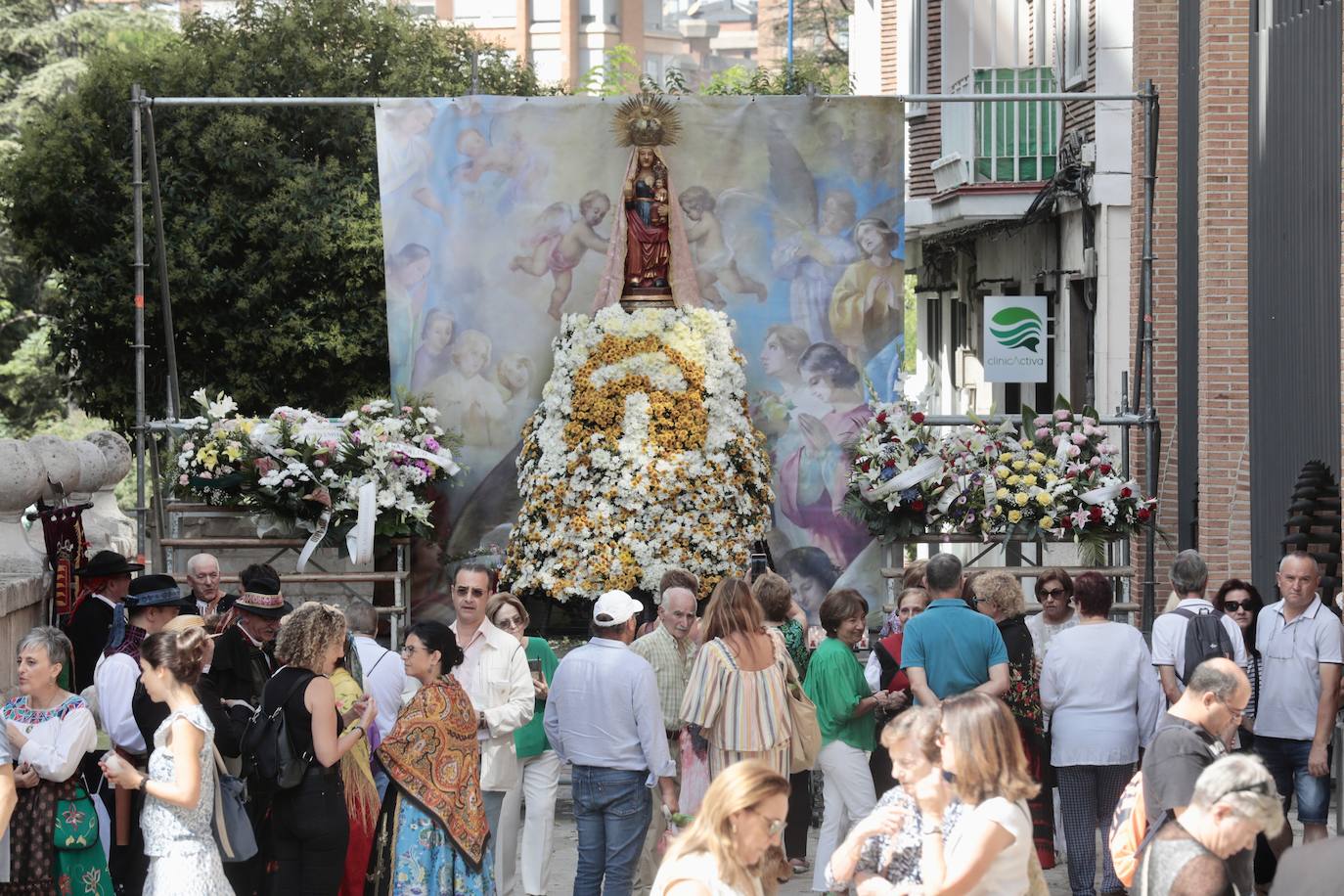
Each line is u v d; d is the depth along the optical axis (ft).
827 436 52.42
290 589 49.39
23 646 26.14
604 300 51.16
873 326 52.49
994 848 19.86
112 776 24.94
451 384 52.31
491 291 52.44
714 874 17.63
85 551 44.24
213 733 25.85
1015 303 59.41
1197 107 51.72
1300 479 41.65
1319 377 41.78
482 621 30.96
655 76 265.54
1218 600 34.88
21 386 126.00
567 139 52.39
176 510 48.06
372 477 47.39
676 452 48.03
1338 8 40.70
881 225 52.42
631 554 46.83
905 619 34.86
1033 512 46.75
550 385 49.90
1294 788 33.30
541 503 48.37
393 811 26.48
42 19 136.36
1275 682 32.73
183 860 25.02
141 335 49.26
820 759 31.76
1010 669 32.17
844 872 20.80
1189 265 52.39
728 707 29.89
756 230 52.37
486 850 26.94
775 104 52.26
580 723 29.32
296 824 26.55
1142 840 21.99
